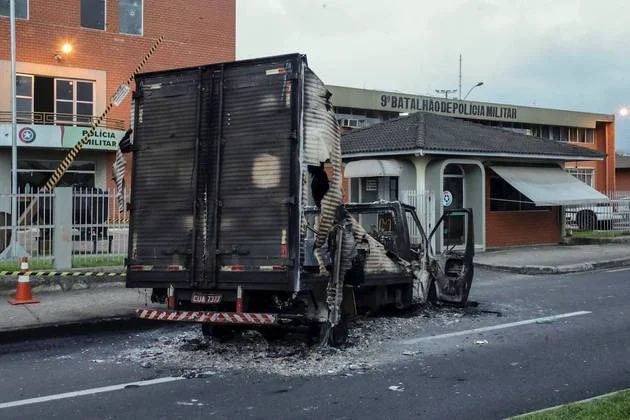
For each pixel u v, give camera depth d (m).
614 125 51.94
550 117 48.31
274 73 7.02
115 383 6.39
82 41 23.73
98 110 24.00
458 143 18.53
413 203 17.27
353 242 7.63
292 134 6.86
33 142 21.27
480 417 5.26
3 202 12.35
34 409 5.59
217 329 8.08
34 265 12.12
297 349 7.63
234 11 26.88
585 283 13.48
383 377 6.47
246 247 6.97
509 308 10.37
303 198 6.89
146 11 24.94
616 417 4.73
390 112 40.72
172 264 7.32
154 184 7.53
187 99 7.45
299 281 6.79
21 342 8.42
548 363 6.96
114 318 9.57
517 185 18.95
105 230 12.82
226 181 7.14
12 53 20.41
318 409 5.49
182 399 5.82
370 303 8.77
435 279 10.19
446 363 7.01
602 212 23.98
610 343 7.88
